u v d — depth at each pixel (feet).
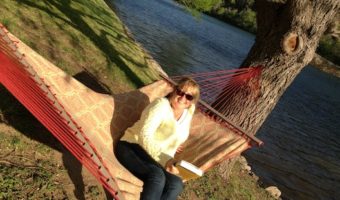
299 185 43.29
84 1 52.13
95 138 13.99
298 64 21.42
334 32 20.94
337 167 55.47
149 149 13.57
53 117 11.87
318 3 20.26
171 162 13.75
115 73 30.66
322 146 63.98
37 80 11.53
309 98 106.73
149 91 16.88
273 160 47.80
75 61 28.19
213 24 212.64
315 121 80.74
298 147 58.08
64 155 16.46
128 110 15.90
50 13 34.04
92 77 27.73
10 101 17.66
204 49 105.50
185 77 13.88
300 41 20.58
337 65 230.48
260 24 22.09
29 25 28.73
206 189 22.21
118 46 39.29
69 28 33.47
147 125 13.51
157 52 74.90
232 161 24.81
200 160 16.24
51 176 14.87
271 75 21.72
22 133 16.24
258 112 22.47
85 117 14.35
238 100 22.35
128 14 103.91
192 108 14.37
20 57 11.49
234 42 157.38
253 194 26.32
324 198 42.47
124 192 12.10
